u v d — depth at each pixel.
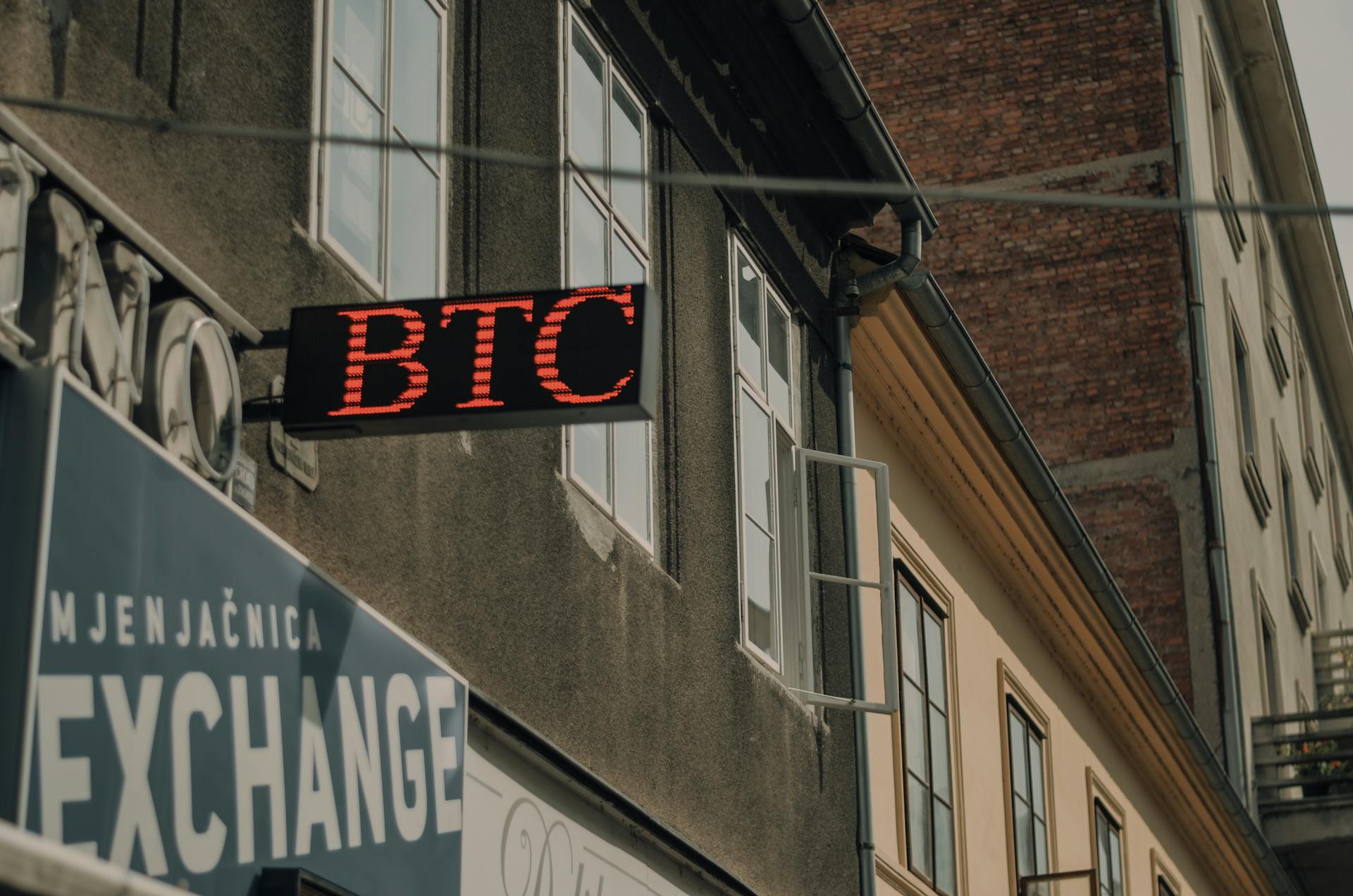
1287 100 37.84
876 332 15.48
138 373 6.13
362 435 6.93
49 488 5.35
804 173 14.46
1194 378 29.67
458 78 9.28
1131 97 30.77
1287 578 36.78
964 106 31.48
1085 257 30.44
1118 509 29.61
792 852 12.41
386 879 7.22
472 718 8.45
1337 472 46.69
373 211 8.20
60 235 5.76
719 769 11.34
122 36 6.55
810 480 14.16
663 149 11.95
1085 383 30.05
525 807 8.89
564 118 10.38
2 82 5.89
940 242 31.16
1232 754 28.62
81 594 5.49
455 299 6.95
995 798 18.02
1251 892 30.19
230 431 6.71
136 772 5.71
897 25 32.22
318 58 7.84
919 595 16.72
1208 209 5.52
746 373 12.94
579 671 9.61
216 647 6.23
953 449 17.34
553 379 6.76
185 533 6.11
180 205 6.76
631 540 10.58
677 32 12.33
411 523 8.18
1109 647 21.97
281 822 6.52
